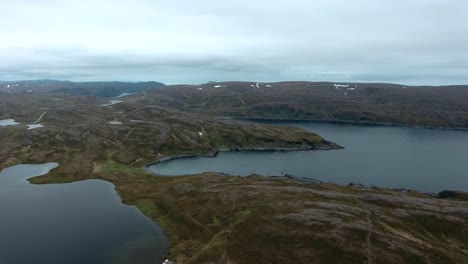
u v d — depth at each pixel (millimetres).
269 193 114750
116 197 127375
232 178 142000
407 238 87062
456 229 92125
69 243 90000
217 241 88000
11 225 100375
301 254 79688
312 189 123562
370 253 77812
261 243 84688
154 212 111438
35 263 79812
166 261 82188
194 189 122562
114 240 92375
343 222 90562
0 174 155000
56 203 119625
